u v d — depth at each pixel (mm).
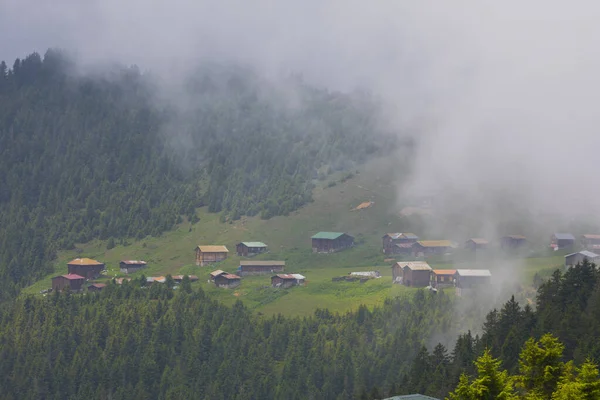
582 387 82938
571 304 149875
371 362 184750
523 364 95250
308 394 181000
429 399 106250
